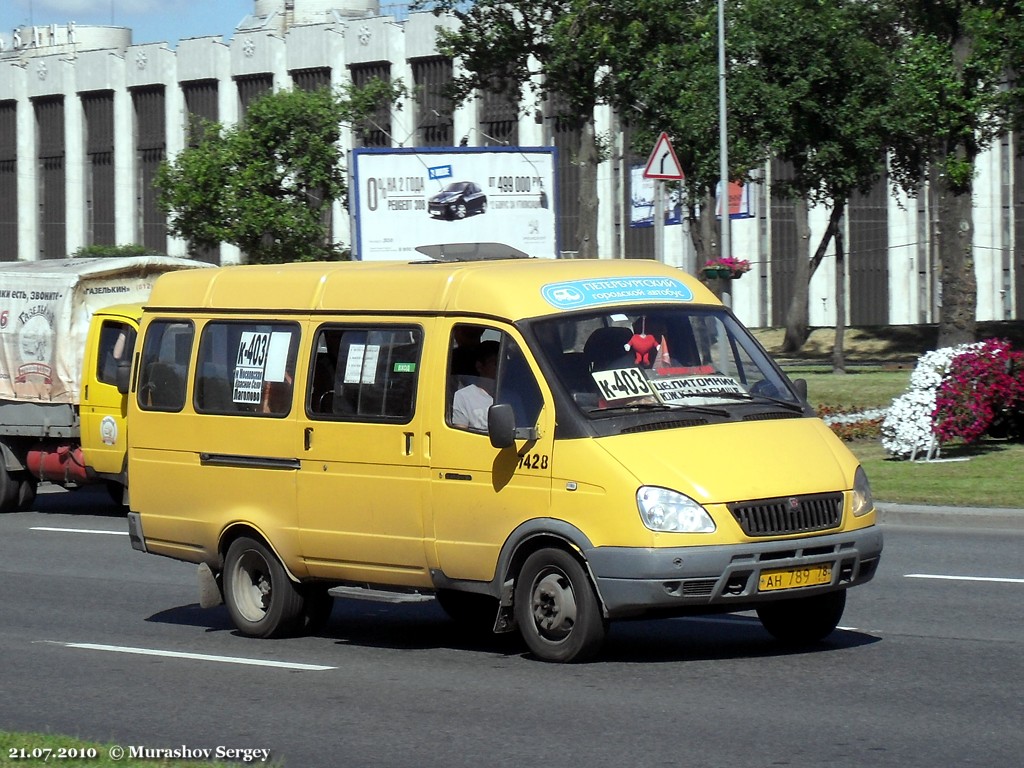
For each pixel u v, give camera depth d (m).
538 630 10.71
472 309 11.11
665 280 11.66
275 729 9.12
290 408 12.09
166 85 79.75
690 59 39.00
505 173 35.94
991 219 70.25
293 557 12.16
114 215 82.44
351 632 12.94
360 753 8.44
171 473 13.03
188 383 12.95
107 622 13.94
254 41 76.12
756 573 10.07
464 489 10.95
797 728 8.65
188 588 16.22
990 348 23.39
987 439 25.08
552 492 10.45
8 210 87.06
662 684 10.00
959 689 9.66
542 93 40.81
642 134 41.09
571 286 11.21
